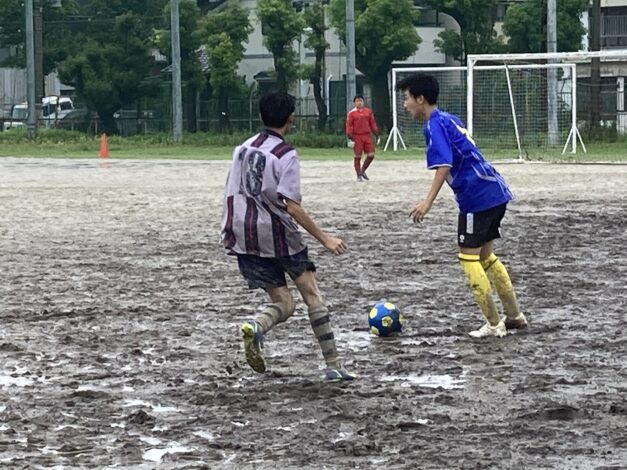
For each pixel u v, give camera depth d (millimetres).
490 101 46812
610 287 13062
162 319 11469
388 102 65875
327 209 23000
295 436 7137
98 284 13797
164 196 26438
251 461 6629
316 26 65438
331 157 46500
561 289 12938
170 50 67250
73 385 8734
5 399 8312
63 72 69062
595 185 28828
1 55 82688
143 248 17172
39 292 13281
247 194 8422
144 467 6574
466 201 10141
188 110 68875
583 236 18094
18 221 21188
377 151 50375
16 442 7164
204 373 9078
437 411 7707
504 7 71812
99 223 20734
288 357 9625
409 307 11953
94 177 34219
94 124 70000
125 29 68750
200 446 6988
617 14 71875
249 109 66875
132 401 8195
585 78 61094
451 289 13094
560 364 9156
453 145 10000
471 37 67062
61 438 7227
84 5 81875
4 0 73875
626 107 59406
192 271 14766
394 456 6656
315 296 8719
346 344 10133
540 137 46375
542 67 42750
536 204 23656
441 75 57594
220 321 11336
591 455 6625
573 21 65875
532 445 6828
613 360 9305
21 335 10773
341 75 73938
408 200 25016
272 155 8336
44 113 77375
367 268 14844
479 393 8211
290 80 66375
